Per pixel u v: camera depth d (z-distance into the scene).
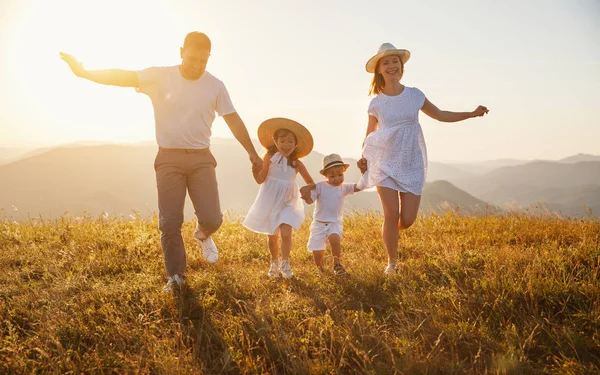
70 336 3.76
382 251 6.39
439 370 3.05
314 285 4.85
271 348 3.37
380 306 4.20
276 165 5.64
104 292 4.63
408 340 3.38
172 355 3.26
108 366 3.22
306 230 8.42
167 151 5.03
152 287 4.86
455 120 5.67
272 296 4.53
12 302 4.48
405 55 5.53
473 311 3.82
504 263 4.95
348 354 3.24
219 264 5.93
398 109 5.39
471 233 7.41
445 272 4.82
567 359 3.02
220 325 3.84
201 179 5.17
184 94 4.93
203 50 4.81
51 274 5.52
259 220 5.56
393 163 5.36
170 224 4.98
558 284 4.12
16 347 3.42
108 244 7.04
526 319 3.65
